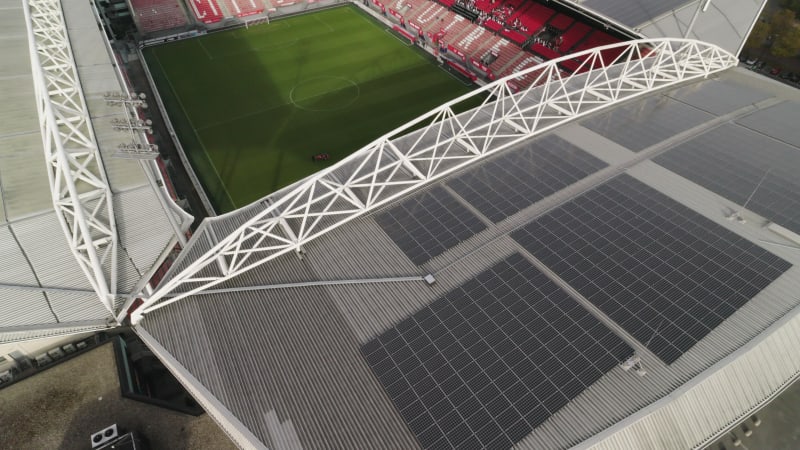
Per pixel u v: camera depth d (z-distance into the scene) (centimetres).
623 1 5141
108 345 3181
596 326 2256
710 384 2062
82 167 3444
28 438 2750
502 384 2075
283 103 6188
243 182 4878
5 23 5475
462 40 7188
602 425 1905
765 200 2927
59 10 5719
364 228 2912
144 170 3778
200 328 2411
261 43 7681
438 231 2842
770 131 3569
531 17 6856
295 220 3009
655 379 2038
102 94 4616
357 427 1991
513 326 2292
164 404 2916
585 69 6028
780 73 6550
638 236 2692
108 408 2884
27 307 2878
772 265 2495
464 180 3206
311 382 2156
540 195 3031
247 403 2084
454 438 1923
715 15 4956
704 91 4125
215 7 8300
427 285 2528
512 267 2578
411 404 2047
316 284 2597
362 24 8225
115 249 3183
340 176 3356
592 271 2512
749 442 3039
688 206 2888
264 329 2391
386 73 6838
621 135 3572
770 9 7756
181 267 2738
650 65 4562
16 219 3247
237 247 2598
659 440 1944
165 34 7888
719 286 2394
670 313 2284
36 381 2983
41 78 3531
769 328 2192
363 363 2217
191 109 6084
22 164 3656
